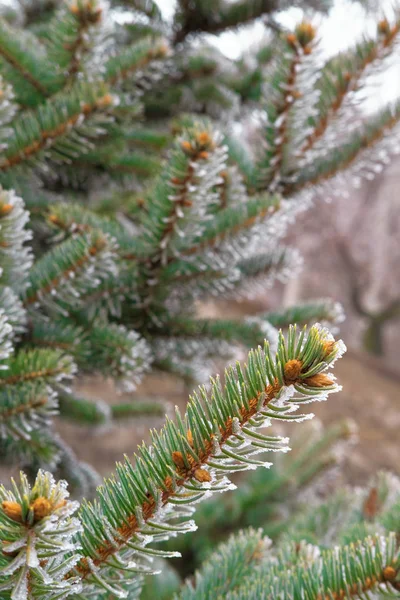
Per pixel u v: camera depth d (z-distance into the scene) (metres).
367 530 0.57
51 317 0.74
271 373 0.33
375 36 0.71
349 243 6.64
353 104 0.75
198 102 1.35
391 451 3.21
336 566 0.44
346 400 3.85
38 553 0.31
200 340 0.82
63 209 0.72
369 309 6.66
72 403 1.02
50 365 0.57
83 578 0.36
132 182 1.07
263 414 0.33
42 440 0.69
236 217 0.69
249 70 1.38
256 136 0.81
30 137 0.70
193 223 0.67
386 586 0.43
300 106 0.72
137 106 0.85
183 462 0.34
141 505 0.35
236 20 1.42
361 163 0.82
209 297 0.85
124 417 1.19
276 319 0.88
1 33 0.77
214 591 0.51
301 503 1.40
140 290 0.77
